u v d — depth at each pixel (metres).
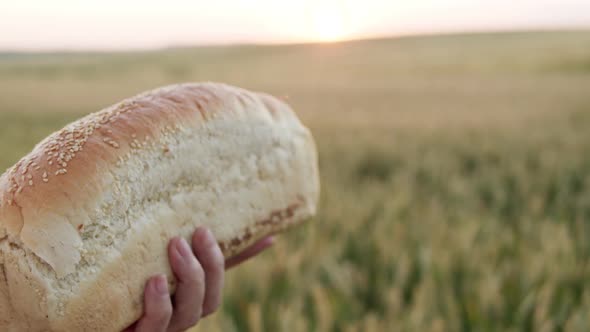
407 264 4.79
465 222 6.15
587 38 48.22
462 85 25.22
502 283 4.65
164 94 1.42
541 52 38.03
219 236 1.48
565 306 4.16
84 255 1.19
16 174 1.22
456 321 4.04
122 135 1.28
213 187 1.46
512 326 4.19
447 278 4.68
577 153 9.76
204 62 39.62
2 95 22.53
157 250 1.33
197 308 1.38
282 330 3.84
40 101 21.00
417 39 53.06
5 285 1.19
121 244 1.26
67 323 1.19
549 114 15.23
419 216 6.37
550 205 7.45
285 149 1.66
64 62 40.81
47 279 1.16
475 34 57.75
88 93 23.80
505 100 19.27
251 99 1.59
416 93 22.47
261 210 1.59
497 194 7.26
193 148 1.40
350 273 4.79
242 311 4.31
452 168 9.34
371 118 14.94
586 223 6.36
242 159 1.53
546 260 4.80
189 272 1.33
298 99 20.84
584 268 4.74
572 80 26.44
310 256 5.13
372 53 42.44
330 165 9.66
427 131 12.51
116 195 1.24
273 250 5.09
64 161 1.21
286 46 50.69
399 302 4.20
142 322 1.31
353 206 6.47
